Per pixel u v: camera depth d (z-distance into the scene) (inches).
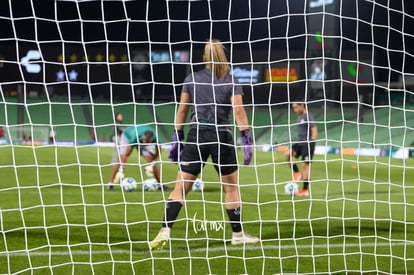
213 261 374.3
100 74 2524.6
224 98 415.2
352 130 2384.4
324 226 503.8
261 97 2384.4
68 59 2475.4
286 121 2455.7
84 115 2566.4
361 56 2321.6
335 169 1278.3
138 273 343.3
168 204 410.0
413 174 1194.0
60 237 440.8
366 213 603.2
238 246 415.8
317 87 2369.6
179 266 361.1
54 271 341.7
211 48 413.1
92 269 334.0
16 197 700.7
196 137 414.3
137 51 2450.8
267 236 455.5
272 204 660.7
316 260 381.4
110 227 483.2
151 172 833.5
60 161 1348.4
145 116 2564.0
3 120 2481.5
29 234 449.7
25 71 2509.8
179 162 415.5
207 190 821.2
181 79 2464.3
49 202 665.6
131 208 612.4
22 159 1389.0
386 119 2436.0
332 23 2194.9
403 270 360.5
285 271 353.1
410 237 465.1
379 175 1154.0
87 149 1825.8
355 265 370.3
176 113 418.9
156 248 402.9
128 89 2551.7
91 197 720.3
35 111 2546.8
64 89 2554.1
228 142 415.8
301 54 2282.2
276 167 1301.7
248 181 1003.3
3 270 342.6
